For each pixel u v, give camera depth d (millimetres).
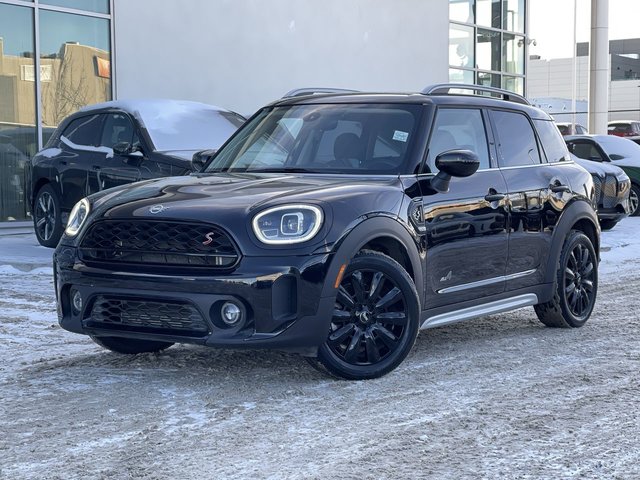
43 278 9242
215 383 5062
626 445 4043
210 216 4738
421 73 20812
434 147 5676
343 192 5031
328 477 3605
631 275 10094
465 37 23203
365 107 5914
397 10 20078
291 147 5832
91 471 3674
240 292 4629
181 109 10422
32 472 3666
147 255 4832
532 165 6457
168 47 15625
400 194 5250
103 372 5312
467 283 5719
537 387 5059
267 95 17297
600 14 27703
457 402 4727
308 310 4715
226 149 6184
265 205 4801
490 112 6270
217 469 3697
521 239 6156
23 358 5715
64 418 4398
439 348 6078
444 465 3758
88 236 5027
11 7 13578
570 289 6746
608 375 5363
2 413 4480
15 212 13703
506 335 6574
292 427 4270
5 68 13539
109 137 10203
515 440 4102
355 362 5086
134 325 4898
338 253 4789
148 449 3947
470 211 5684
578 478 3619
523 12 24969
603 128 27938
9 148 13609
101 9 14711
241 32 16766
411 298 5160
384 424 4328
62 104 14266
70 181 10477
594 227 6984
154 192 5188
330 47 18547
